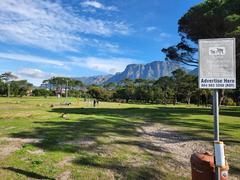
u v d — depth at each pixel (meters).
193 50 34.09
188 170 7.87
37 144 11.17
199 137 13.91
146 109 42.62
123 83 140.50
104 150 10.30
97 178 7.00
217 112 4.71
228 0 25.88
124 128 17.14
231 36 21.19
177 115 28.52
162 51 35.88
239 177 7.29
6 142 11.62
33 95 141.12
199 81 4.74
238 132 15.30
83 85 153.38
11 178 6.77
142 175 7.34
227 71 4.64
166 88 99.31
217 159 4.53
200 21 28.06
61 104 56.69
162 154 9.90
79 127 17.17
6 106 45.53
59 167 7.88
